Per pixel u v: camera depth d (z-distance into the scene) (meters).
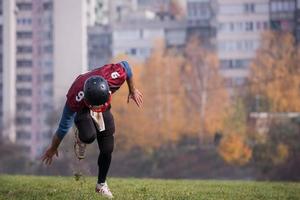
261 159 143.62
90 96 17.89
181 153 171.25
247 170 152.75
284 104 195.00
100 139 19.36
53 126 193.38
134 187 25.84
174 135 194.00
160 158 169.88
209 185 30.19
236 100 188.00
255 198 22.58
